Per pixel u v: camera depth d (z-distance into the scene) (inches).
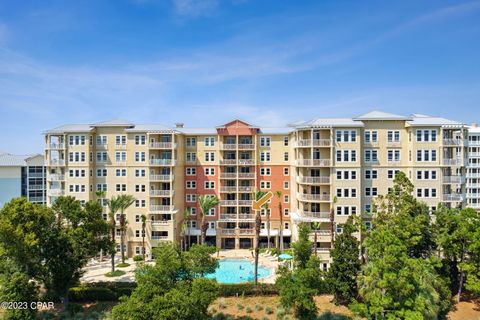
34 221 1346.0
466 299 1530.5
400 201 1600.6
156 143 2337.6
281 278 1331.2
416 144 1991.9
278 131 2561.5
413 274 1101.7
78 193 2348.7
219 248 2461.9
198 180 2573.8
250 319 1391.5
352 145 2004.2
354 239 1444.4
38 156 3213.6
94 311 1480.1
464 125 1967.3
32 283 1390.3
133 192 2370.8
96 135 2412.6
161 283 1061.1
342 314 1389.0
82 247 1537.9
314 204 2110.0
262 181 2549.2
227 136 2586.1
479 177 3198.8
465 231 1422.2
